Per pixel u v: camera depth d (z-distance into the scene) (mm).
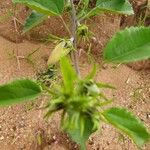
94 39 340
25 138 294
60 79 309
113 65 336
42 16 274
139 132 183
